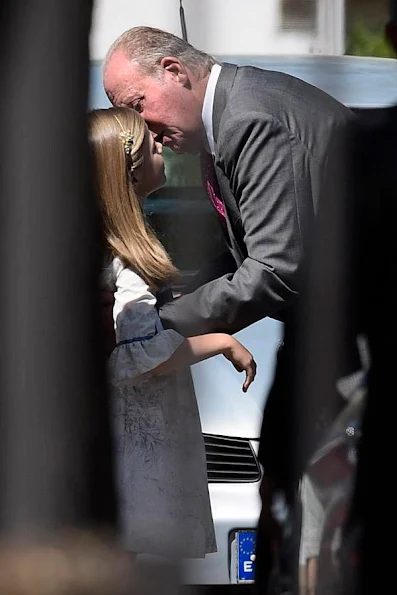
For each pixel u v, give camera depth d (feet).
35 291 28.45
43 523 27.71
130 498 32.17
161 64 36.14
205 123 36.27
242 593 36.65
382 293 29.84
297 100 34.88
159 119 36.27
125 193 33.06
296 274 33.91
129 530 31.12
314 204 34.17
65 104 28.40
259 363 39.37
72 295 28.94
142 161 33.55
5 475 27.78
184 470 33.40
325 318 32.04
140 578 29.55
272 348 39.86
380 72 40.47
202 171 37.83
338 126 32.45
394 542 29.76
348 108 35.40
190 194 41.96
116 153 32.91
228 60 39.37
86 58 28.55
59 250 28.60
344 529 31.68
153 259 33.06
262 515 35.73
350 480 31.73
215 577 36.68
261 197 34.35
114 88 36.63
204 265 38.83
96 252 29.86
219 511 37.19
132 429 32.78
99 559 27.78
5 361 28.04
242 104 34.91
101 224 32.71
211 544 34.04
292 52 36.55
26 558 26.68
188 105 36.11
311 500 32.91
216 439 38.17
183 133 36.42
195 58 36.09
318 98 35.09
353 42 35.32
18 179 28.35
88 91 28.84
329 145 32.45
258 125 34.40
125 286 32.96
